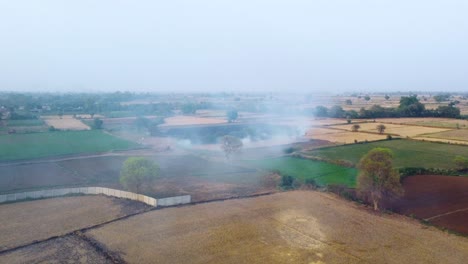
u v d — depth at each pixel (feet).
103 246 118.42
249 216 146.82
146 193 178.50
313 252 114.11
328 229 133.08
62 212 151.02
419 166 219.82
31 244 120.16
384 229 132.98
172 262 107.14
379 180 151.43
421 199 164.14
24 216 146.10
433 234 128.36
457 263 107.14
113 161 253.65
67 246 118.62
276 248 116.98
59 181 199.41
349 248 117.08
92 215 147.64
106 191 175.32
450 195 168.35
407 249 116.37
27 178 205.57
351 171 216.33
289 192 182.09
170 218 144.15
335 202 165.78
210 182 199.72
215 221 140.97
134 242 121.39
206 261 107.76
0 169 228.02
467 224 136.26
